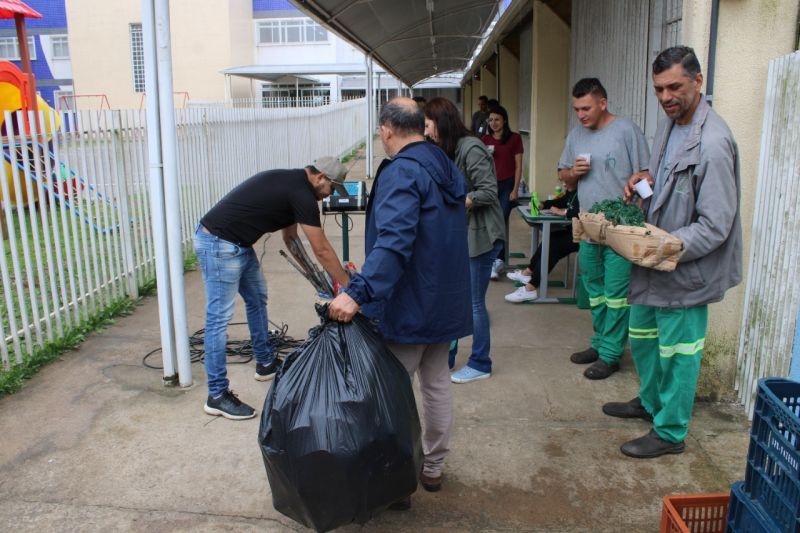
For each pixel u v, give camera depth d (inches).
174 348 166.6
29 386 167.0
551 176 382.3
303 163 561.0
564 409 152.5
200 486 123.6
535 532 109.9
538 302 233.8
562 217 226.2
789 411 73.8
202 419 149.4
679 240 113.8
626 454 131.6
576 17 330.0
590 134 167.0
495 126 271.1
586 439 138.9
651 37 206.8
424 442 119.6
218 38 1214.9
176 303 161.5
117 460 132.3
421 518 113.6
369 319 106.1
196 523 113.0
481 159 156.5
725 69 141.1
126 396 161.2
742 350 149.4
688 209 119.0
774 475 77.6
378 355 100.5
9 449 136.2
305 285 262.4
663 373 128.4
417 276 105.7
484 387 164.6
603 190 162.2
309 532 110.7
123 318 222.4
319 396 94.3
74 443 138.8
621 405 148.9
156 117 152.3
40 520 113.3
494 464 130.0
